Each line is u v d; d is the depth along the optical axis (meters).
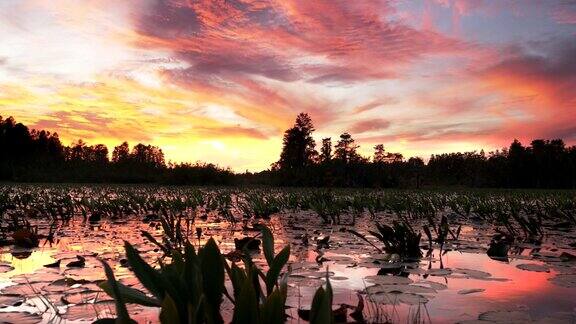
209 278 2.17
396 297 3.18
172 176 38.91
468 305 3.01
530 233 7.14
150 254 5.19
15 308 2.96
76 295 3.26
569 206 13.15
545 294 3.33
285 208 14.23
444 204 15.07
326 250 5.58
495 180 58.97
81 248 5.62
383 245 6.07
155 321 2.67
